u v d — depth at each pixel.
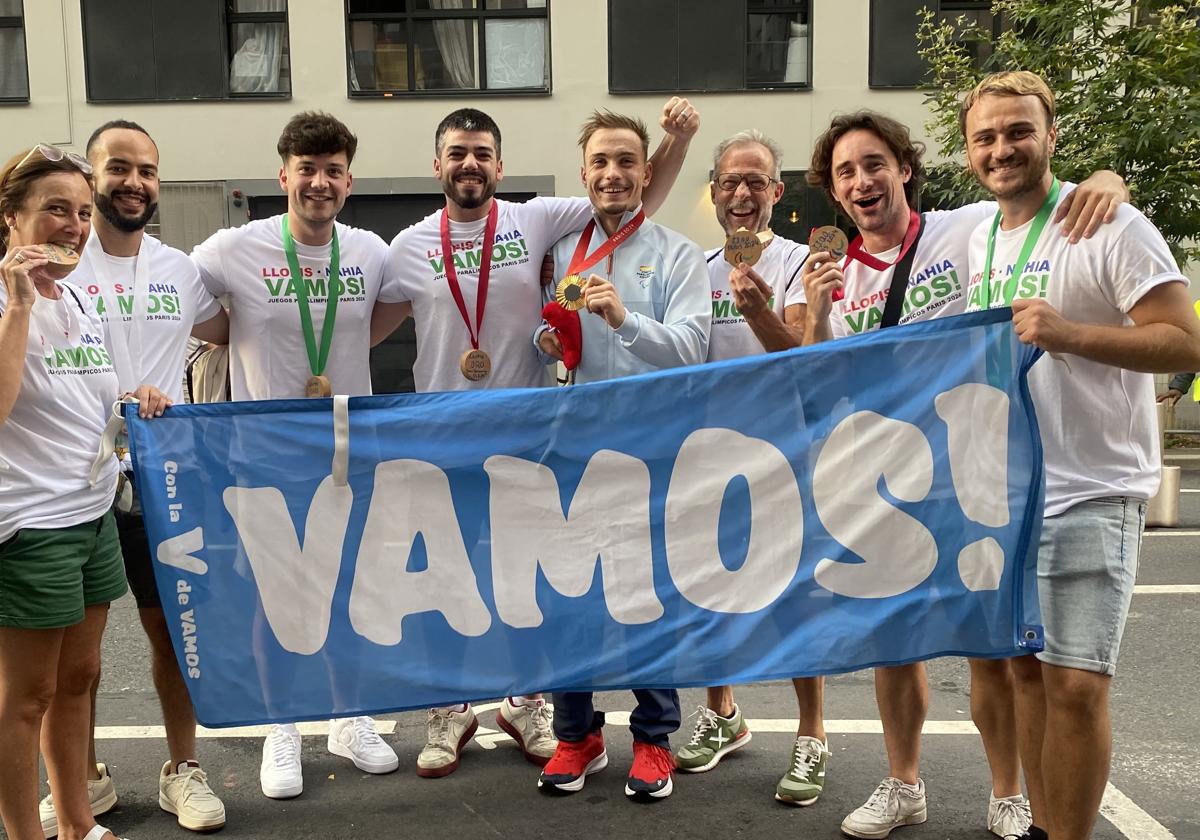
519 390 3.04
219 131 12.20
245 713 3.00
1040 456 2.64
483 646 3.04
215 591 2.99
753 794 3.46
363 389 3.78
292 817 3.33
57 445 2.73
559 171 12.23
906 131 3.10
